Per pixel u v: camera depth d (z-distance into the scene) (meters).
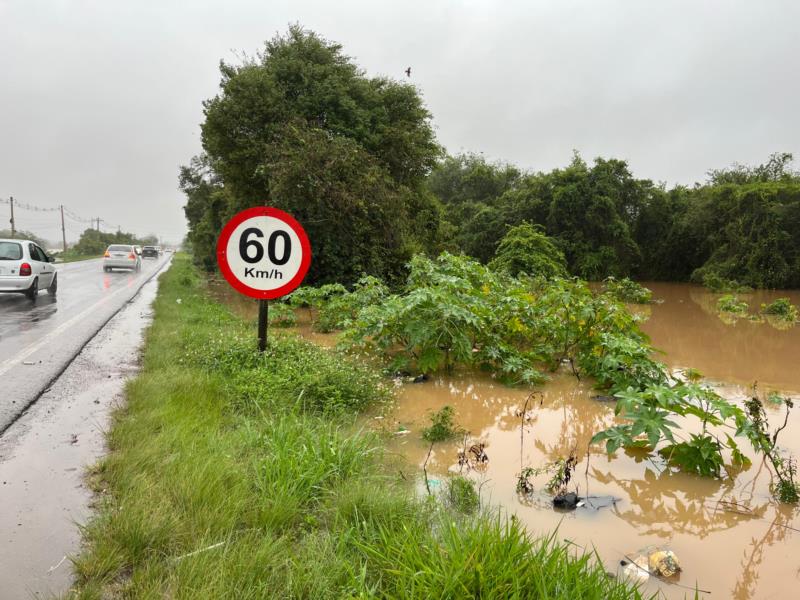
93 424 4.62
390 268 15.59
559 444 4.86
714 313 17.28
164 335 8.80
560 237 32.41
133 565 2.58
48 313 12.38
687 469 4.29
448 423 5.03
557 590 2.28
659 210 35.53
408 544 2.64
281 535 2.92
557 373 7.46
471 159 50.47
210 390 5.32
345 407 5.25
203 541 2.71
